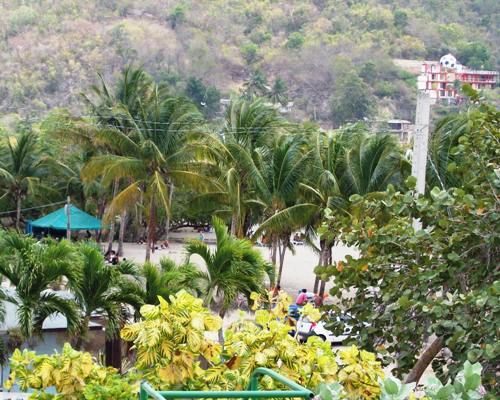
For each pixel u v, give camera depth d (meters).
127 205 45.41
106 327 23.14
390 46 166.75
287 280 56.03
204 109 122.94
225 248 24.83
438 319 9.15
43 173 65.12
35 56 146.38
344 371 7.41
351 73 133.25
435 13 184.50
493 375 8.34
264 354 7.43
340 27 171.00
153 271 23.58
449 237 9.84
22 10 155.50
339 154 41.84
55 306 22.73
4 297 22.73
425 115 22.36
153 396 5.43
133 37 157.38
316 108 147.12
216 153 43.50
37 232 64.19
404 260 10.09
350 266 10.26
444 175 35.69
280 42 167.38
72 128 47.53
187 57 158.88
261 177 41.56
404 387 5.00
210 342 7.34
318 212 41.72
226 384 7.36
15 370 7.98
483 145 10.21
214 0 175.38
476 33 180.50
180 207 68.06
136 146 44.12
